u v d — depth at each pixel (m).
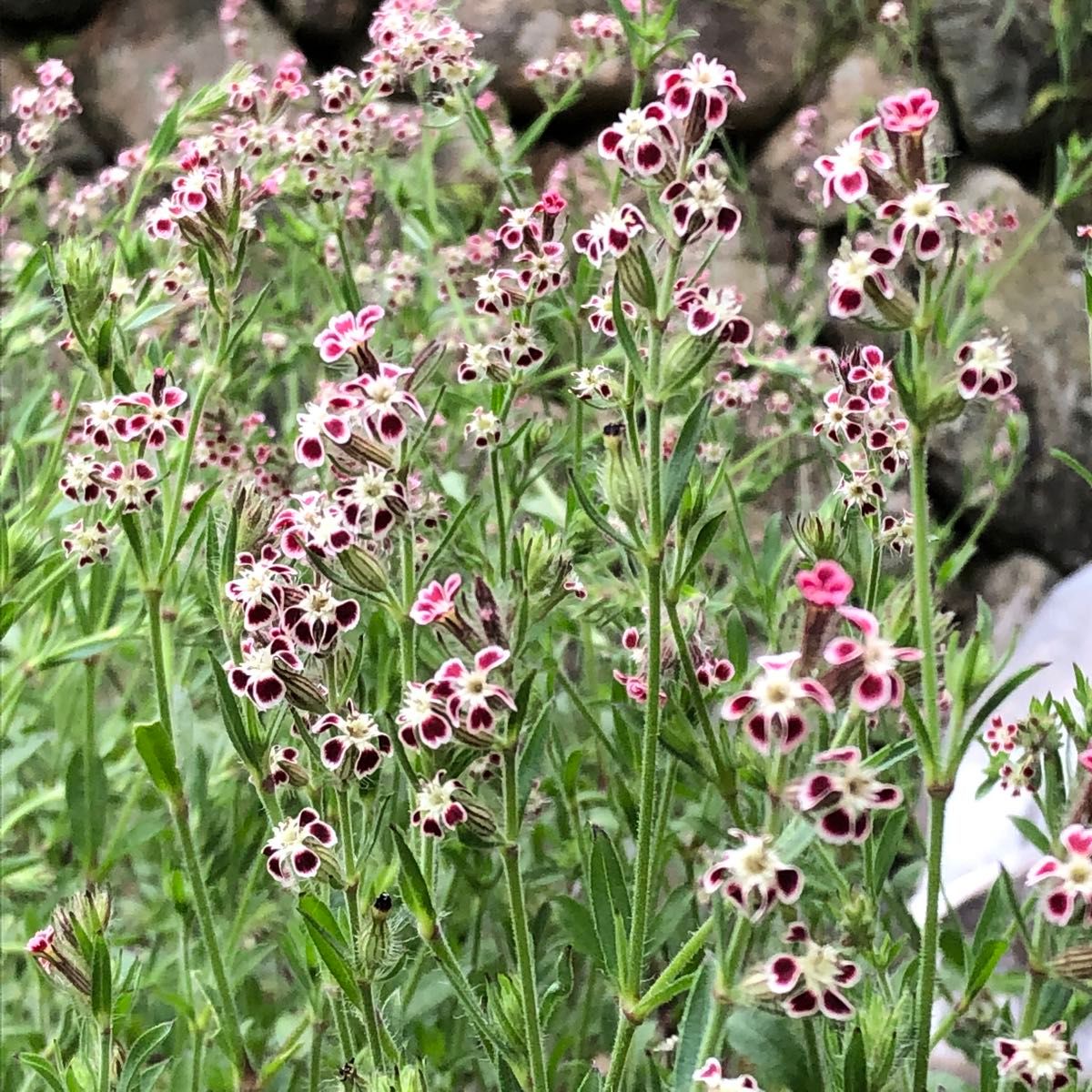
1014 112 0.88
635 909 0.23
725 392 0.45
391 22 0.47
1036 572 0.86
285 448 0.44
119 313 0.36
